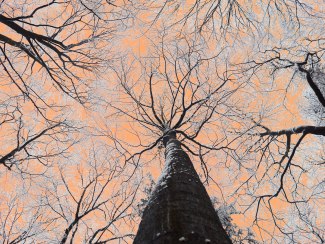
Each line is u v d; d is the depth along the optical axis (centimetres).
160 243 184
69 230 657
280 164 799
